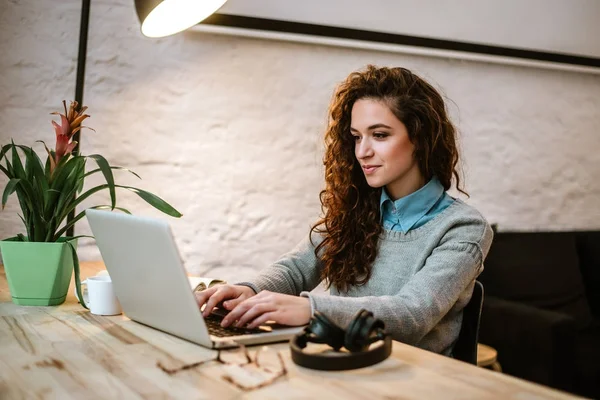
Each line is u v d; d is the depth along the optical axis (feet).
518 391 2.68
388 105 4.69
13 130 6.89
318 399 2.55
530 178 9.41
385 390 2.67
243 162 7.82
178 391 2.65
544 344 7.26
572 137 9.71
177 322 3.52
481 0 8.70
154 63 7.37
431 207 4.89
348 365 2.97
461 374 2.92
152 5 5.14
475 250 4.50
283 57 7.93
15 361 3.10
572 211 9.77
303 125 8.09
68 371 2.94
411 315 3.95
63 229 4.86
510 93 9.18
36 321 4.07
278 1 7.64
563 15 9.27
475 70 8.92
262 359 3.18
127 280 3.81
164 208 4.86
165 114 7.45
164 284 3.42
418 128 4.72
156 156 7.43
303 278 5.31
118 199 7.28
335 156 5.30
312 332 3.24
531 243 8.85
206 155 7.64
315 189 8.21
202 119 7.60
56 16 7.00
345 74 8.25
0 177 6.88
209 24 7.32
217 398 2.57
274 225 8.02
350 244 5.14
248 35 7.58
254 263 7.95
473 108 8.94
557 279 8.77
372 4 8.10
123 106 7.27
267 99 7.89
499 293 8.41
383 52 8.39
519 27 8.98
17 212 6.95
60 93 7.07
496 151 9.14
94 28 7.11
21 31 6.86
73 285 5.47
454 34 8.57
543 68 9.38
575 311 8.80
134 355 3.24
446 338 4.60
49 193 4.70
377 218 5.16
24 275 4.59
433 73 8.66
